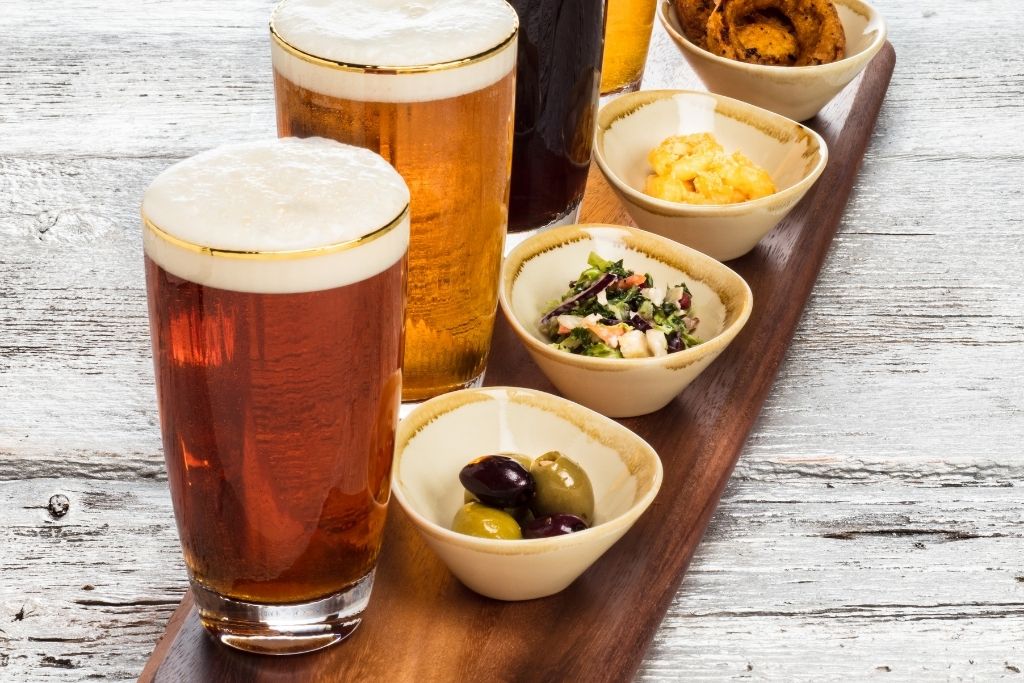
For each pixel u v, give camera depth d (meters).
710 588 0.75
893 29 1.26
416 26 0.71
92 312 0.90
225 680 0.67
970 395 0.86
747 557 0.77
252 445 0.63
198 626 0.69
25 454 0.81
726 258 0.90
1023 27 1.26
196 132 1.05
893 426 0.84
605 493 0.73
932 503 0.80
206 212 0.62
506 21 0.73
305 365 0.63
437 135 0.71
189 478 0.65
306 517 0.65
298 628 0.67
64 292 0.92
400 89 0.70
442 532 0.68
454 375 0.77
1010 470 0.82
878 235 0.97
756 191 0.90
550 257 0.84
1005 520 0.79
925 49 1.21
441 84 0.70
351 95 0.70
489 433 0.75
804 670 0.72
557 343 0.80
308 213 0.63
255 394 0.63
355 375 0.64
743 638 0.73
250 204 0.63
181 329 0.62
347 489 0.65
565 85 0.83
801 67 0.98
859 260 0.95
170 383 0.63
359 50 0.70
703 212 0.86
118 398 0.85
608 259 0.84
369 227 0.63
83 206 0.98
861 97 1.06
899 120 1.08
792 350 0.88
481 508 0.71
